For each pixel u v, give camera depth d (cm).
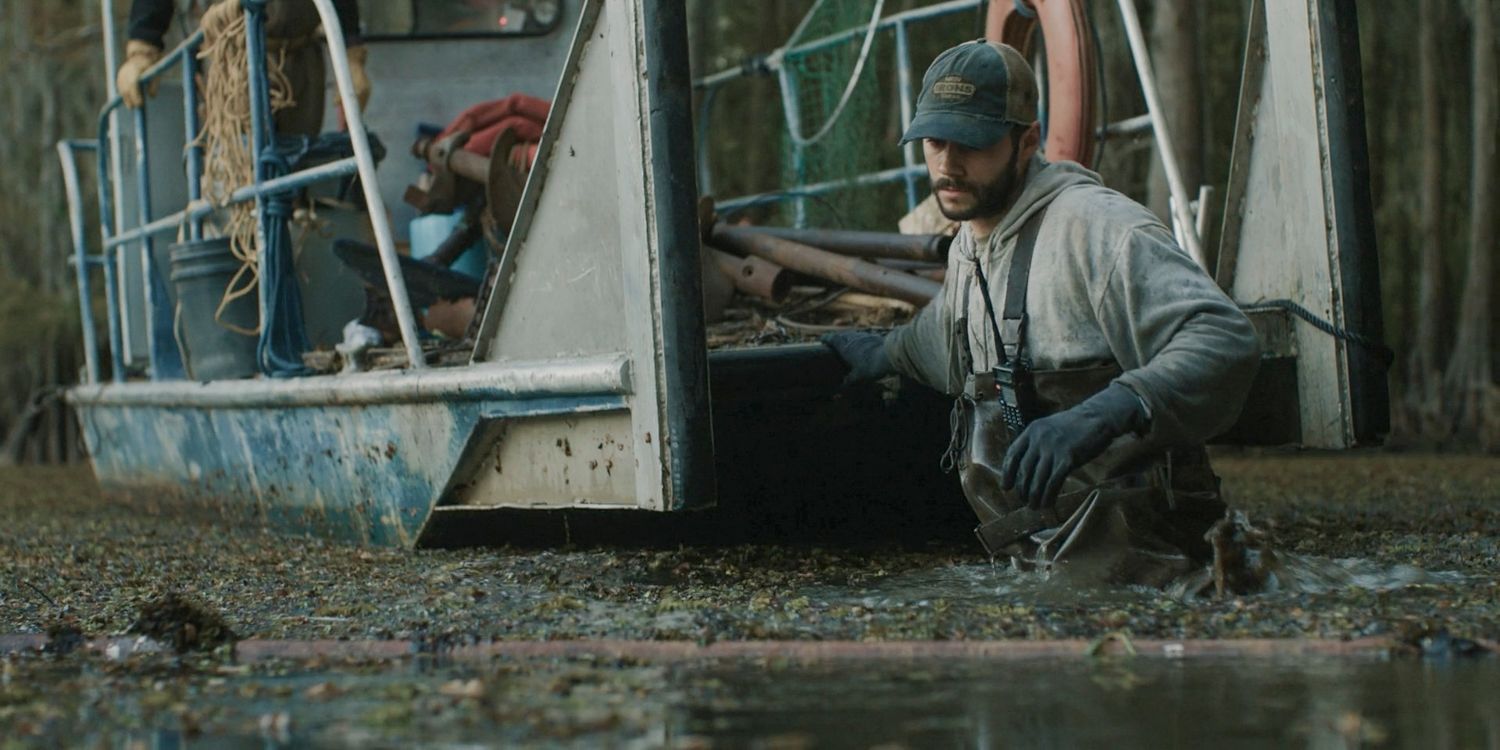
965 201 386
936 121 378
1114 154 1029
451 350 514
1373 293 435
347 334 545
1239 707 254
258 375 604
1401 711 249
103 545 575
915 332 429
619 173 395
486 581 428
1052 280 379
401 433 492
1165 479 377
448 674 301
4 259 1644
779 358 453
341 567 474
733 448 502
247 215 579
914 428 506
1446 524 528
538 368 424
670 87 384
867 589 391
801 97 806
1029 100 384
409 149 725
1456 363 1364
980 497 401
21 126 1647
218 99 589
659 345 386
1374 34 1519
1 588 459
